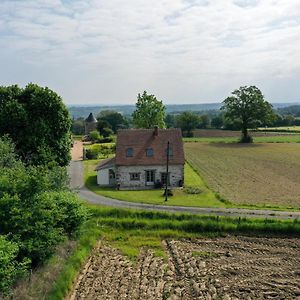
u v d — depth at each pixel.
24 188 27.03
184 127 163.25
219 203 49.12
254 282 29.83
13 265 22.88
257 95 126.62
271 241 37.81
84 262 32.16
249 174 71.69
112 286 28.56
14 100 51.91
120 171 61.16
